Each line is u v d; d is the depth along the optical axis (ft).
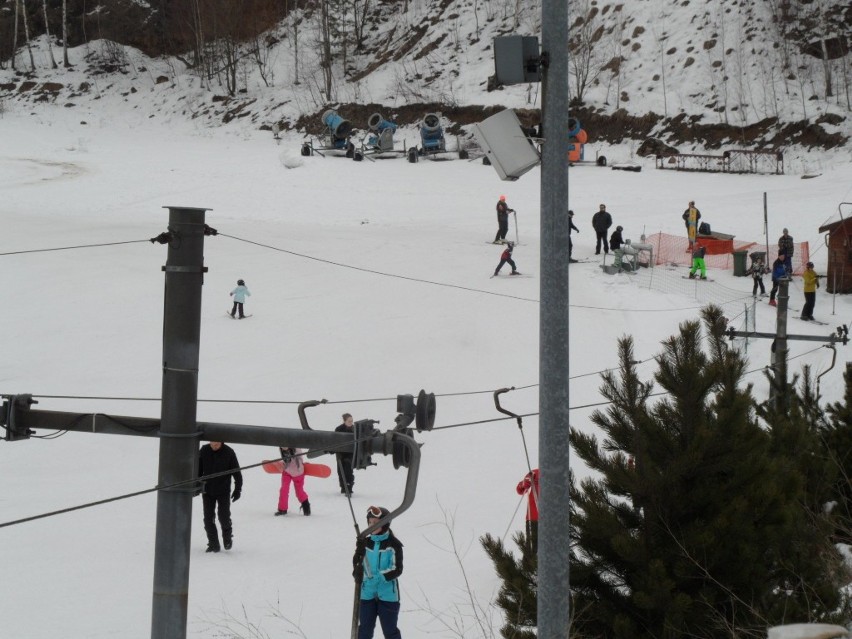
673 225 129.08
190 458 21.47
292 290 99.60
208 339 84.58
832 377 75.72
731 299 95.50
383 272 106.73
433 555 42.60
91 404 68.44
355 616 21.59
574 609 24.49
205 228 21.65
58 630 32.73
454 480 57.06
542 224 19.11
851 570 27.22
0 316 87.92
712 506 25.88
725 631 24.09
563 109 19.10
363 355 81.87
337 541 44.16
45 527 46.68
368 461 21.52
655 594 24.26
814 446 32.99
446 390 75.82
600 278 104.32
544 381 19.06
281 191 162.09
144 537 45.24
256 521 48.03
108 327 86.07
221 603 35.40
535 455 62.95
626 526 26.71
